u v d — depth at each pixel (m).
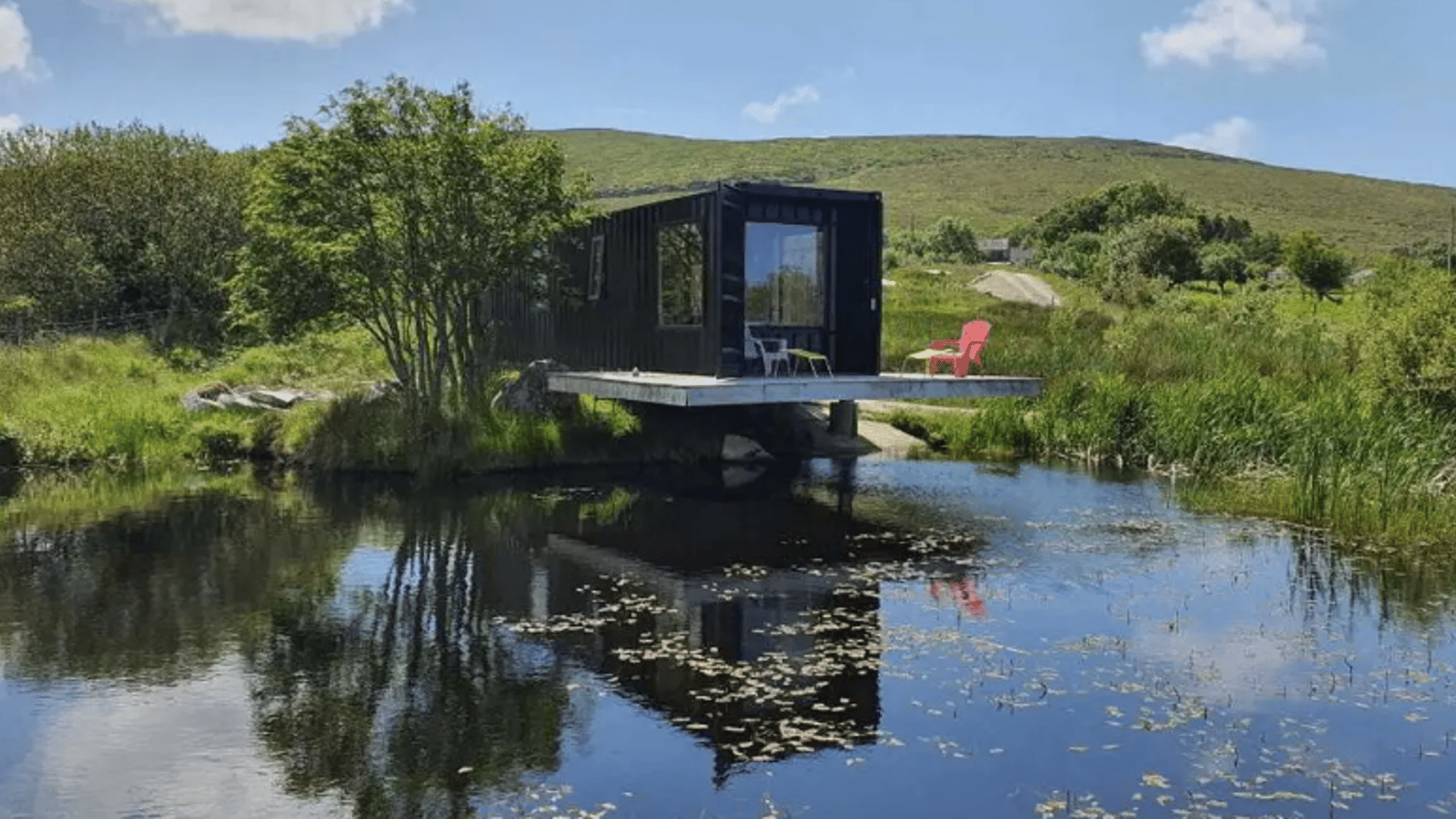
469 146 15.05
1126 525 12.07
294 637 7.99
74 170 26.17
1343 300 50.66
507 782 5.60
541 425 16.08
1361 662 7.44
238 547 10.88
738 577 9.81
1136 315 30.81
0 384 18.28
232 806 5.30
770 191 14.78
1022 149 134.62
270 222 15.22
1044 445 17.84
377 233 15.29
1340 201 115.69
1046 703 6.70
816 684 7.04
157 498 13.55
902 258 59.12
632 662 7.47
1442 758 5.90
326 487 14.41
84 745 6.01
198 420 17.47
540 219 15.84
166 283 25.66
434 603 8.92
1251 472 14.83
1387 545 11.01
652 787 5.54
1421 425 13.33
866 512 12.86
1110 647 7.77
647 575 9.89
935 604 8.91
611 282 16.84
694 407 17.53
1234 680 7.10
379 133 15.02
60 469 15.76
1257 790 5.52
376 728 6.29
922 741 6.12
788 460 17.27
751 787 5.54
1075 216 78.62
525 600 9.04
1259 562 10.27
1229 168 130.00
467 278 15.75
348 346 22.27
